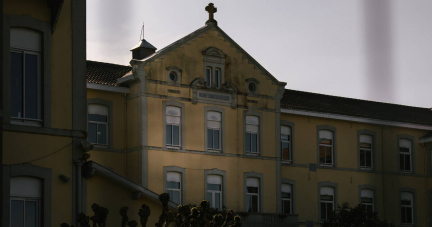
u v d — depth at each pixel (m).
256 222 43.47
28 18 23.55
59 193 23.66
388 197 52.19
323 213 48.97
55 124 23.84
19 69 23.44
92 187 27.61
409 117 55.31
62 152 23.89
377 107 54.94
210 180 43.25
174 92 42.44
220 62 44.38
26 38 23.66
